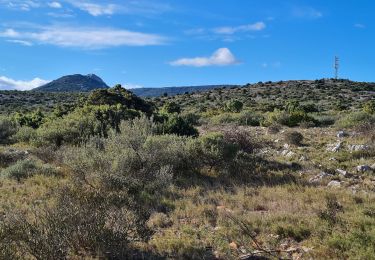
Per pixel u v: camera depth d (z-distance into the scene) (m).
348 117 24.91
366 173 11.39
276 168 12.66
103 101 29.41
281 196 9.09
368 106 34.72
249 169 12.28
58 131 18.53
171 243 6.33
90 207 6.36
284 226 6.90
